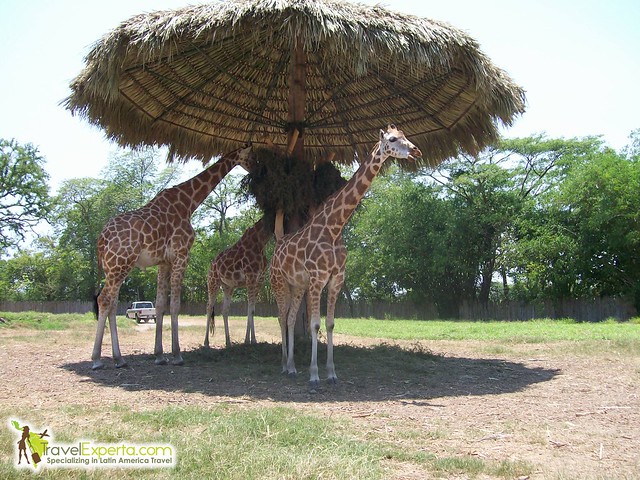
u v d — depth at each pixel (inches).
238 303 1656.0
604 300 1167.0
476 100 404.5
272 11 320.5
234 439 179.6
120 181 1916.8
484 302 1416.1
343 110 490.3
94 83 339.0
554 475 156.8
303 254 307.3
